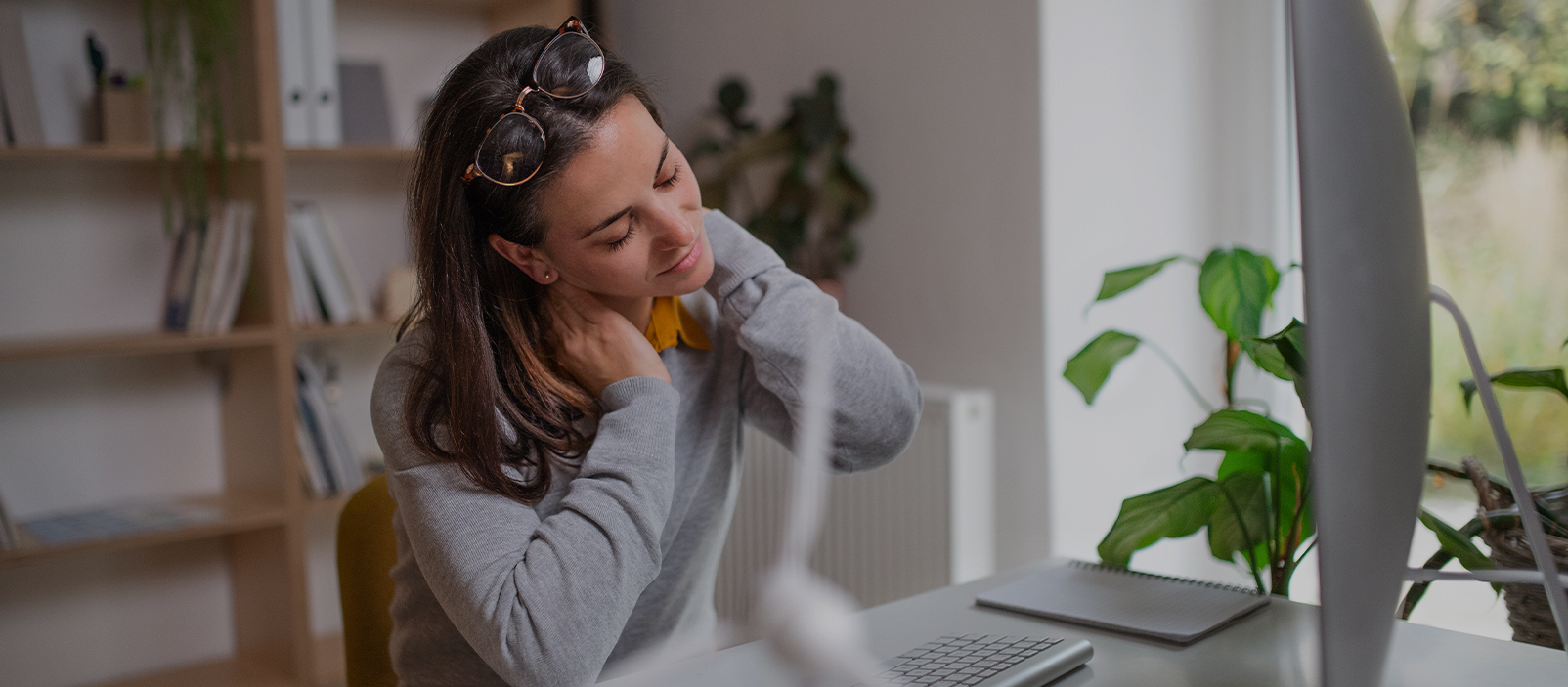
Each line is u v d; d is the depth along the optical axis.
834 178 2.40
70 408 2.25
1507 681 0.81
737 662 0.88
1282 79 2.07
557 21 2.52
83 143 2.21
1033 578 1.10
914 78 2.27
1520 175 1.77
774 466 2.29
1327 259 0.62
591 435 1.00
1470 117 1.82
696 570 1.13
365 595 1.18
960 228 2.21
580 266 0.90
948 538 2.05
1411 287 0.69
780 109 2.58
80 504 2.26
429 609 0.99
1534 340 1.76
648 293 0.94
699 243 0.94
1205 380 2.25
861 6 2.37
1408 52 1.89
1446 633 0.92
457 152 0.88
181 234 2.25
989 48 2.11
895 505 2.14
